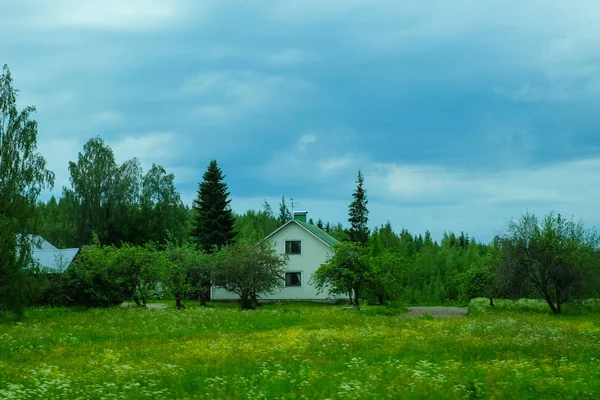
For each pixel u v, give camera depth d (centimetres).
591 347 1884
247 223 12444
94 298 4881
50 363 1716
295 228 6800
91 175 8881
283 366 1526
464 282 6181
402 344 1992
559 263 4434
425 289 8981
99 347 2094
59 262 5216
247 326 2931
